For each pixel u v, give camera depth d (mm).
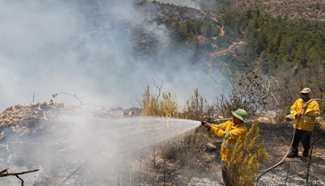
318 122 10961
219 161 8039
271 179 7594
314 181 7664
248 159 6445
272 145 9336
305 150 8742
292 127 10539
